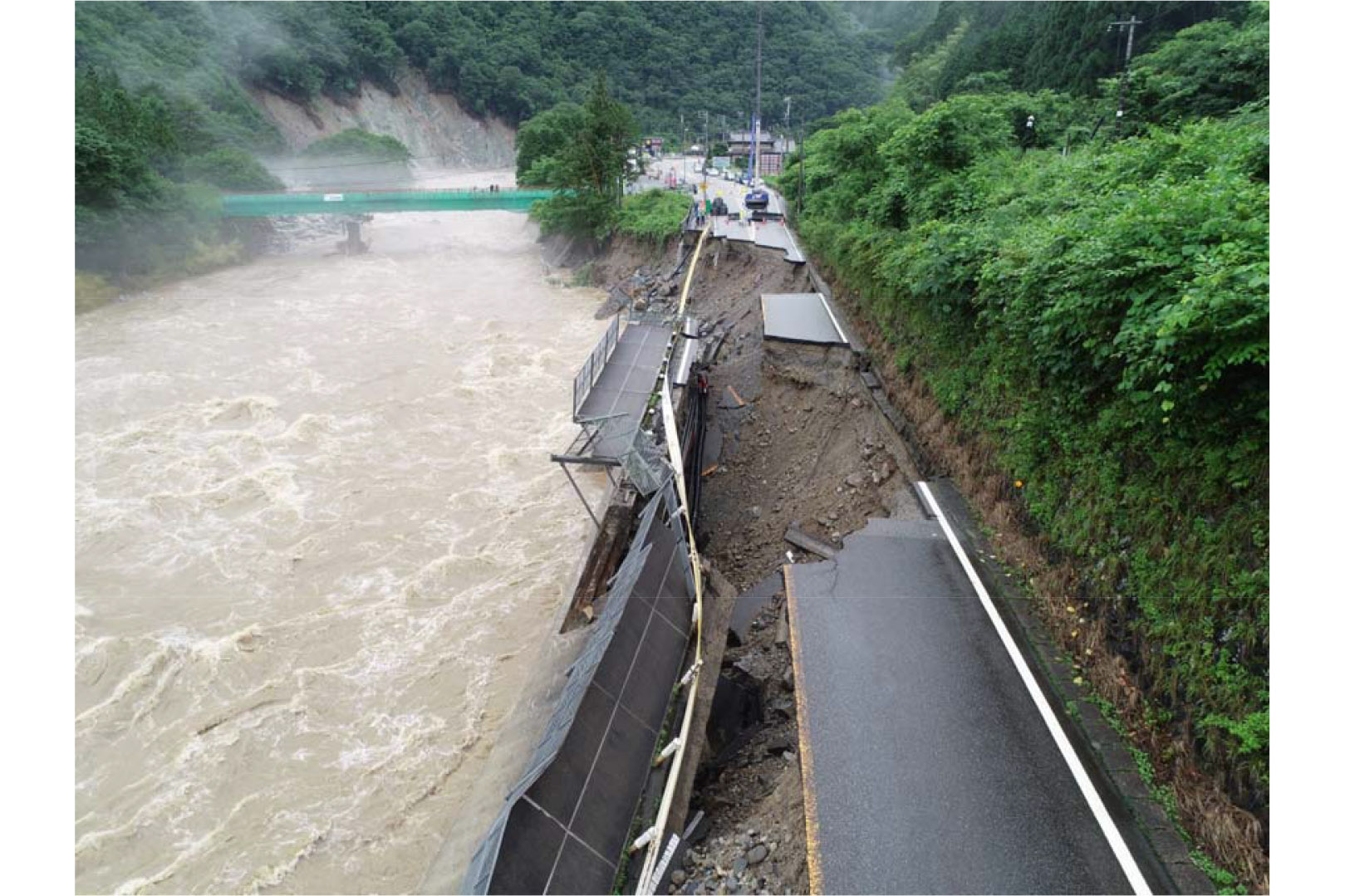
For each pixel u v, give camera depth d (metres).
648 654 12.91
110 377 34.97
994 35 60.94
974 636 11.77
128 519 24.14
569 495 26.28
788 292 34.06
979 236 16.03
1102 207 12.12
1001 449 14.45
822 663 11.45
